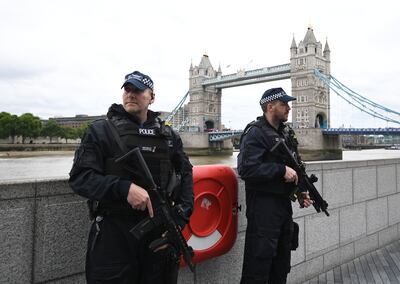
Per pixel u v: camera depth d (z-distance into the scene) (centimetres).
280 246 338
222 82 11300
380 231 619
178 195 246
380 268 518
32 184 254
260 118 334
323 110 9706
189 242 325
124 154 217
